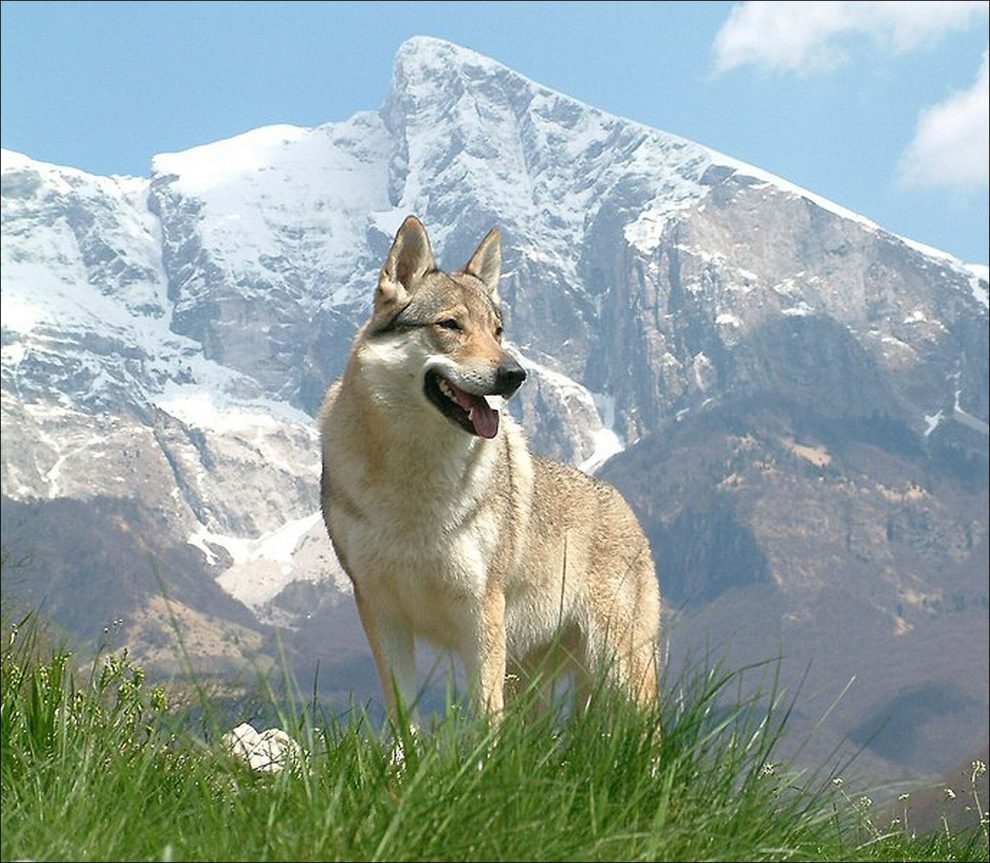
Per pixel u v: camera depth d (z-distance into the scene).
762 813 5.25
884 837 5.86
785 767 5.46
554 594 9.66
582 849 4.48
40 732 5.92
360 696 5.93
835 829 5.55
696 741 5.32
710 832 4.94
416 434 8.36
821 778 5.65
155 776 5.64
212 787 5.48
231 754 5.63
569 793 4.84
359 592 8.73
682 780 5.16
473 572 8.56
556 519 9.64
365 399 8.48
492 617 8.74
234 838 4.62
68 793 5.16
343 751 5.46
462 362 8.42
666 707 5.45
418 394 8.38
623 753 5.20
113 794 5.18
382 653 8.73
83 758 5.54
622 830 4.72
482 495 8.62
